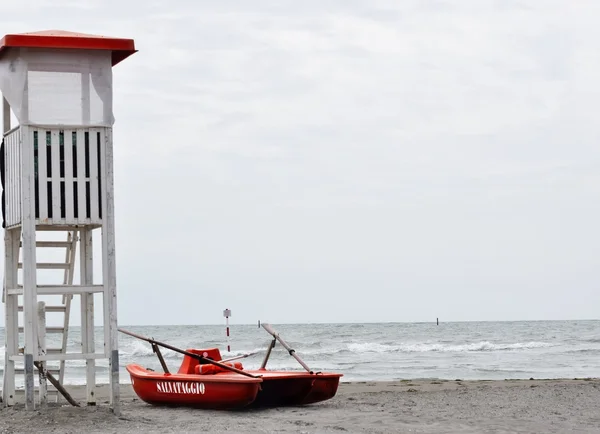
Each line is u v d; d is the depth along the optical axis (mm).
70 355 10383
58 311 11586
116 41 10477
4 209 11219
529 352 40000
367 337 60250
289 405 12875
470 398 14094
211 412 11898
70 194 10250
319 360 33688
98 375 24234
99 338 52844
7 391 11188
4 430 9281
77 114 10336
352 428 10156
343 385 18922
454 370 27297
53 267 11445
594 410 12109
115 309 10453
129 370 13609
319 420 10977
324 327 91062
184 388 12297
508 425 10477
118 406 10531
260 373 12625
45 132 10234
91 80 10422
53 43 10172
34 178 10164
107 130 10406
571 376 24531
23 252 10109
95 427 9633
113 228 10352
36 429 9375
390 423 10680
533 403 13125
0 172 11438
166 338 62875
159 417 11062
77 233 11516
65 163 10258
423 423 10688
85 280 11227
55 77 10305
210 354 13195
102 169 10328
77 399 14531
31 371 10281
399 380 21547
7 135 11031
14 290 10859
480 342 48906
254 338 59656
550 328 83125
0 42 10234
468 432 9859
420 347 43250
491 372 26203
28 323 10188
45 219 10141
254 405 12766
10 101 10258
